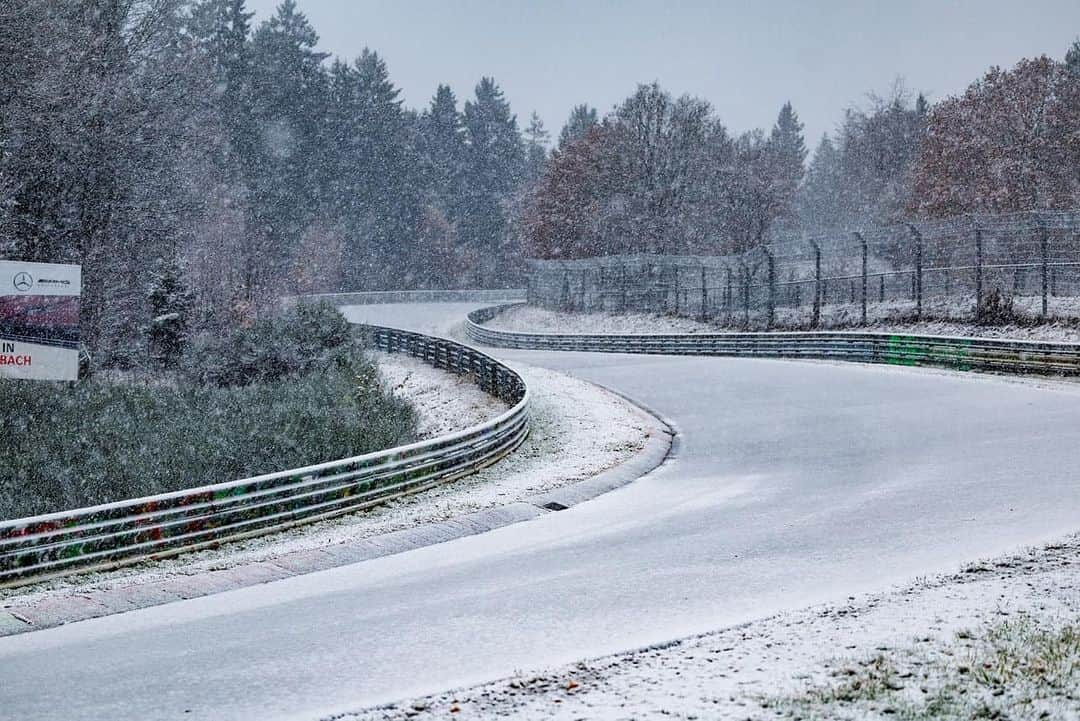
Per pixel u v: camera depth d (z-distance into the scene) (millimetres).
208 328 45875
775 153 101250
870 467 18859
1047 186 56906
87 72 40531
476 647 9234
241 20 92062
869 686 6941
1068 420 22578
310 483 16406
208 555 14562
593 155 90562
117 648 9852
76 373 18828
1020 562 10789
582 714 6871
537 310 74875
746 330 49969
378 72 119438
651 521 15367
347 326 39781
